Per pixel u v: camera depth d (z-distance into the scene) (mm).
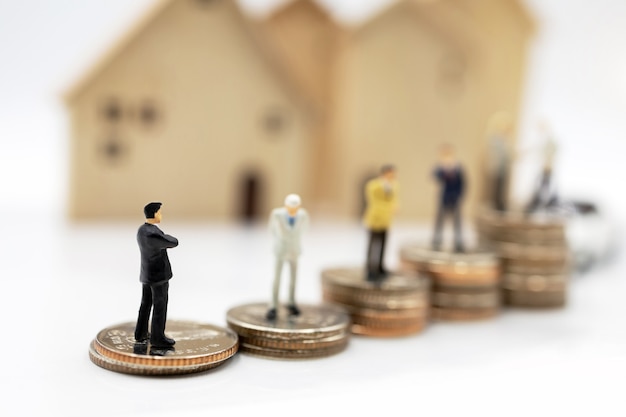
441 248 211
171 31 316
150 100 316
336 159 378
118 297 203
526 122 409
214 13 322
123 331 161
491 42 395
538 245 214
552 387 159
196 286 221
